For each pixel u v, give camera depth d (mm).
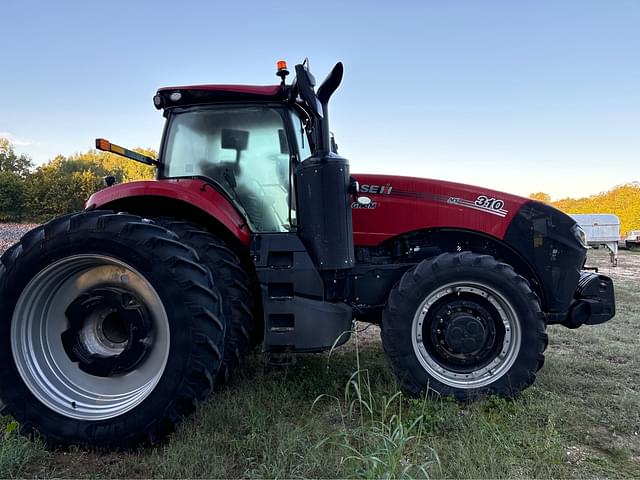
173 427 2215
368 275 3107
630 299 7062
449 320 2898
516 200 3234
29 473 2004
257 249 2773
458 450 2137
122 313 2352
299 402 2715
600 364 3615
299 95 2818
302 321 2666
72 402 2301
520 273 3293
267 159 2986
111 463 2107
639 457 2240
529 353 2828
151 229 2322
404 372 2855
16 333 2312
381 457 1875
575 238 3197
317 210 2730
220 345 2303
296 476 1914
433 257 3049
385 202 3252
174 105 3055
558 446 2219
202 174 3027
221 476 1935
